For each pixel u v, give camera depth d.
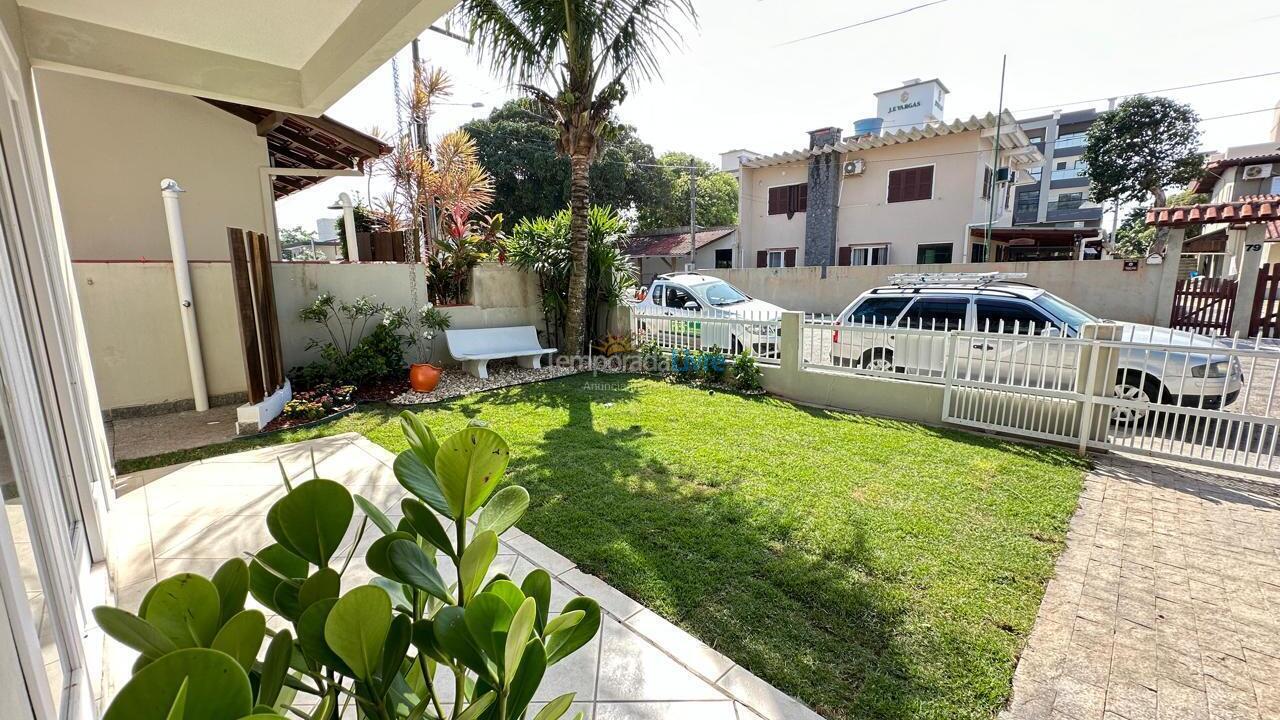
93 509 2.65
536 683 0.87
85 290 5.48
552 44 7.39
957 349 5.37
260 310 5.67
